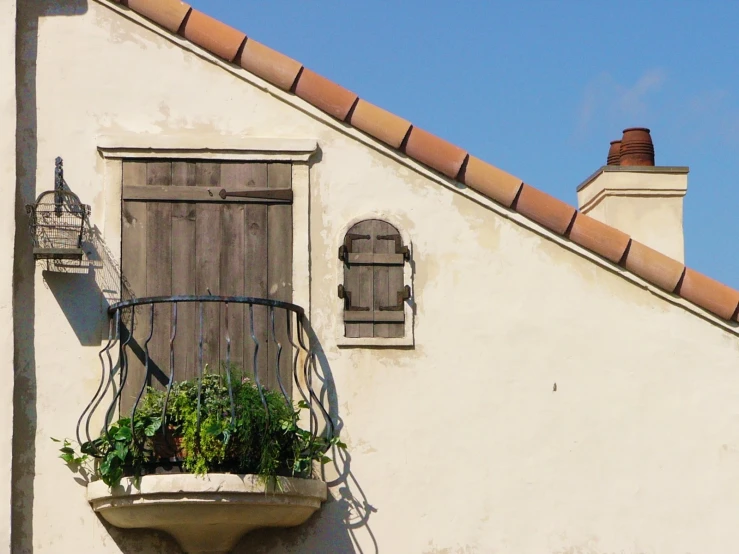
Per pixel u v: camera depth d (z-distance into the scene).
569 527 8.94
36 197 9.13
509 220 9.33
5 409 8.75
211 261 9.15
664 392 9.14
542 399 9.11
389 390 9.07
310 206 9.28
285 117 9.37
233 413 8.33
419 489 8.95
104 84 9.32
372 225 9.27
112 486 8.40
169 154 9.23
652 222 10.72
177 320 9.06
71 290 9.03
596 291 9.27
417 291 9.22
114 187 9.18
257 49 9.34
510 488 8.98
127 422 8.52
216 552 8.71
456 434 9.04
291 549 8.82
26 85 9.27
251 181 9.27
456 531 8.90
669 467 9.05
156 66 9.37
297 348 9.02
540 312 9.23
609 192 10.77
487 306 9.22
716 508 8.99
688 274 9.20
